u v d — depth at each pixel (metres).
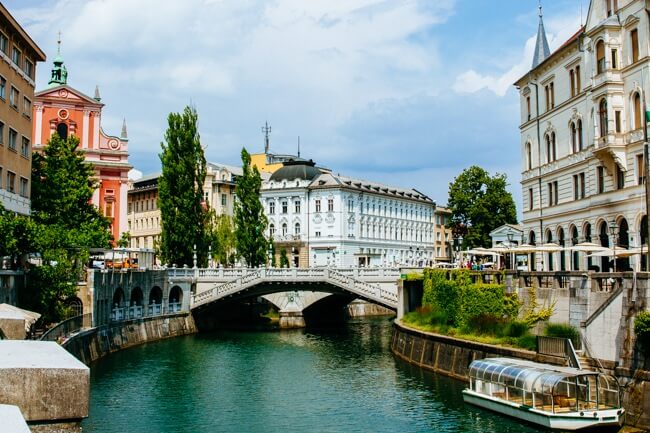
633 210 44.12
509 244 61.94
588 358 33.00
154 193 122.88
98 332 53.38
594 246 40.34
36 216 60.00
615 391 29.42
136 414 35.00
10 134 53.28
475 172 102.31
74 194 62.03
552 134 58.19
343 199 120.12
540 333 38.97
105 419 33.88
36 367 6.54
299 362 52.28
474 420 32.03
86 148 84.88
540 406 30.52
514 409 31.61
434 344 45.66
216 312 80.12
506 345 38.81
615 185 46.72
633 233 44.16
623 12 45.03
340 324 85.56
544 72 59.72
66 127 84.50
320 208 120.75
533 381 30.81
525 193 63.84
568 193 54.97
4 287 40.94
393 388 40.72
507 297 41.69
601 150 46.03
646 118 33.28
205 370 48.50
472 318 44.03
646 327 28.94
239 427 32.50
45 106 83.06
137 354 55.66
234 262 94.75
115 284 58.97
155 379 44.75
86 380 6.70
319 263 120.12
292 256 121.81
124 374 46.25
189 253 77.75
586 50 50.44
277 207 124.19
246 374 46.97
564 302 37.44
